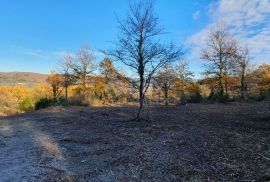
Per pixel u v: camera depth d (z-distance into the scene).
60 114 17.09
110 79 13.35
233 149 7.28
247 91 37.97
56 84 31.45
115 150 7.50
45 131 10.95
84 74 31.58
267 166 5.88
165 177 5.47
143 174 5.66
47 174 5.84
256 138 8.53
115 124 12.02
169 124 11.54
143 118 13.20
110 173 5.79
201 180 5.26
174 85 29.31
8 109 24.06
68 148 7.94
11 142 9.08
